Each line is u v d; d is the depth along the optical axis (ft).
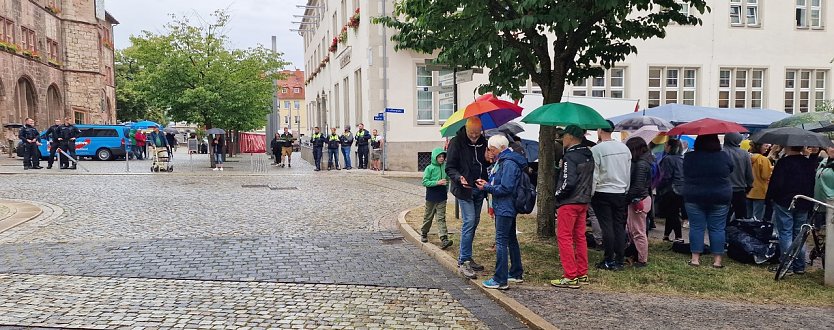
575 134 20.49
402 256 25.91
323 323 17.02
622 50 28.22
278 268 23.40
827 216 21.39
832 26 82.74
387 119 76.07
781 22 81.46
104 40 177.58
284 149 85.40
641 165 23.38
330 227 33.04
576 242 21.11
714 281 21.62
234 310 18.03
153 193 48.08
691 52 79.97
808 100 83.10
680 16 26.37
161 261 24.30
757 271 23.24
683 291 20.56
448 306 18.88
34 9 133.80
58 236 29.48
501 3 26.76
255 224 33.71
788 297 19.99
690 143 43.73
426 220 27.68
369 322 17.20
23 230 30.96
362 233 31.32
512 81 28.76
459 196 21.97
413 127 76.84
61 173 66.28
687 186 23.76
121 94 209.77
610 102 49.47
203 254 25.72
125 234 30.19
